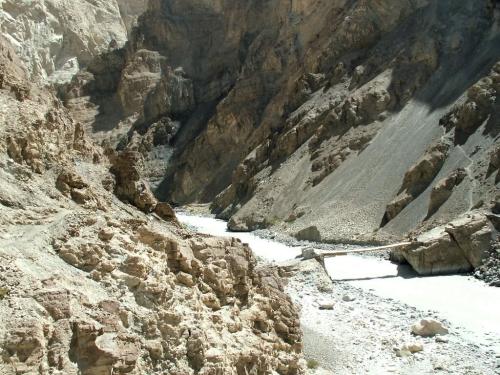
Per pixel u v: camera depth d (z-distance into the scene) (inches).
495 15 1513.3
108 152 672.4
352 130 1493.6
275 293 526.6
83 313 312.2
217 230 1507.1
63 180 456.4
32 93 579.5
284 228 1343.5
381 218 1181.1
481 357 546.0
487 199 981.2
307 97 1818.4
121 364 303.9
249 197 1651.1
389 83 1524.4
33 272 324.8
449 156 1182.9
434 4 1662.2
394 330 623.2
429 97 1434.5
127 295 356.8
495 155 1050.7
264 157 1771.7
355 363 528.4
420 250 895.1
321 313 676.1
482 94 1215.6
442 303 732.0
